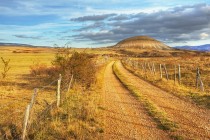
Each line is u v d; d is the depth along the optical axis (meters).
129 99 18.66
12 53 149.00
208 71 34.97
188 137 10.31
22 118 11.66
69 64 23.30
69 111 13.12
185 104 16.58
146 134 10.85
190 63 52.88
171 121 12.56
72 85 22.64
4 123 10.83
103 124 12.03
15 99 18.03
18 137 9.37
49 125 10.74
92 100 16.77
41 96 18.84
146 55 171.50
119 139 10.27
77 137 9.93
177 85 24.97
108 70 50.41
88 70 24.75
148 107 15.71
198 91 21.06
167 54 161.38
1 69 49.19
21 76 34.84
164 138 10.32
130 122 12.60
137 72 42.25
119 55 181.12
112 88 24.38
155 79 30.86
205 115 13.72
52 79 25.64
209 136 10.41
